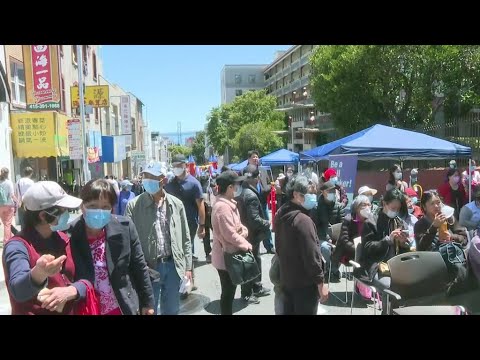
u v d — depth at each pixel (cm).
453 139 1592
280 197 1383
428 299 477
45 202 271
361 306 641
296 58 7906
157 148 9906
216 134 8194
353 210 646
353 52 2806
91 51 3052
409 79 2759
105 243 316
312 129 6025
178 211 484
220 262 535
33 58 1666
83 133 1493
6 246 264
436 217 543
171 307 470
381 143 1108
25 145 1639
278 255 439
